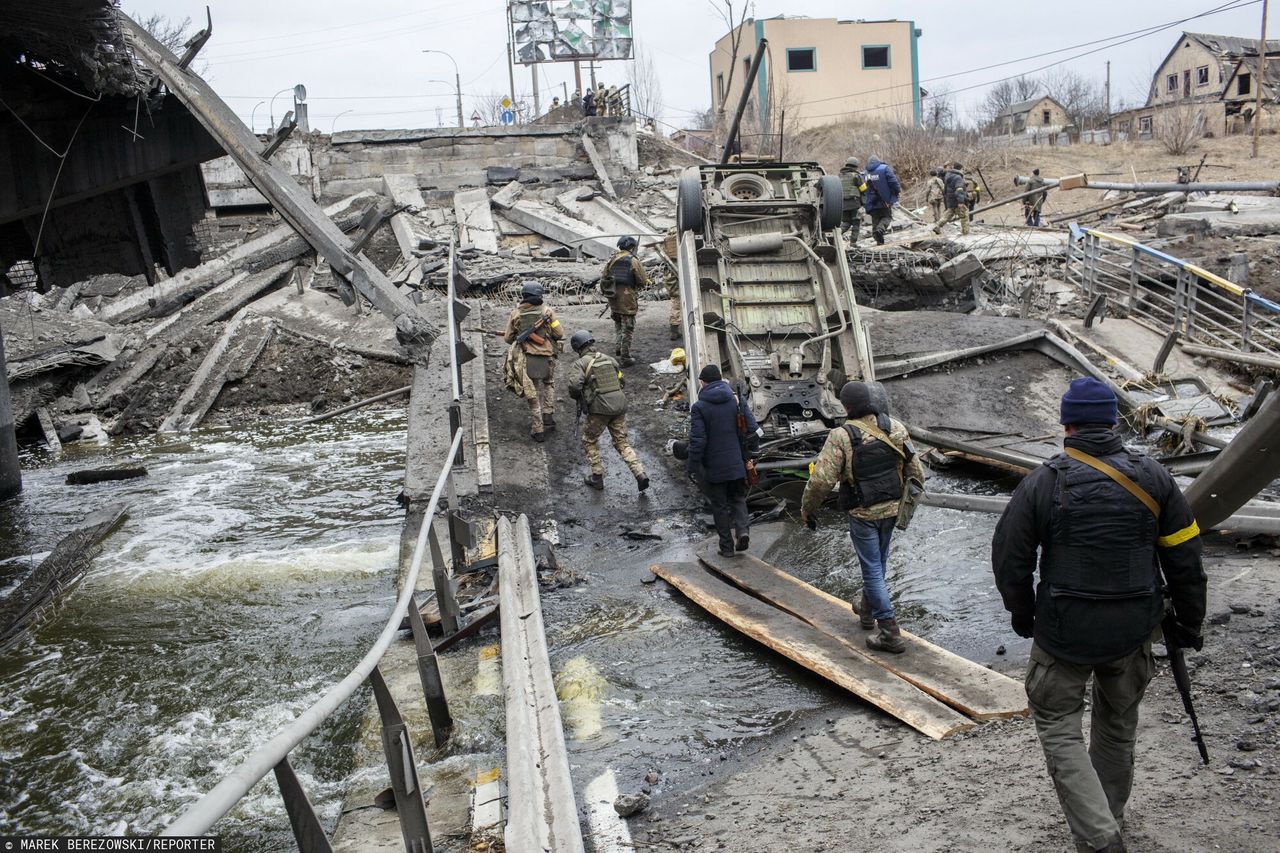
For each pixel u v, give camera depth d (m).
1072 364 12.87
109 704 6.77
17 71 11.20
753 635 6.62
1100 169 35.88
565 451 11.28
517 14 36.53
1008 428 11.48
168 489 12.75
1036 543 3.66
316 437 15.25
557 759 4.82
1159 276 16.44
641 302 17.97
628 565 8.72
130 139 12.54
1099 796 3.47
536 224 24.47
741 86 43.84
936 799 4.41
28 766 6.03
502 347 14.52
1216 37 61.22
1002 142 41.34
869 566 6.10
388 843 4.34
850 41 42.59
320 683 6.81
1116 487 3.53
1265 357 12.29
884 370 12.62
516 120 42.78
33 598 8.90
